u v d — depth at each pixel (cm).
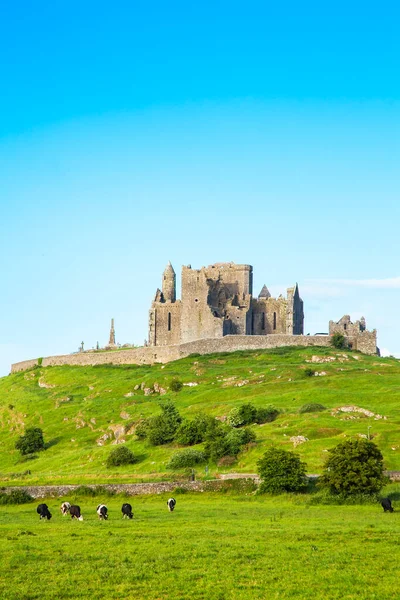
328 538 10738
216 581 8581
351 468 14600
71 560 9462
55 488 16038
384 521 12162
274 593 8150
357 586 8362
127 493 15962
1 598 7956
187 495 15850
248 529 11425
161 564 9256
